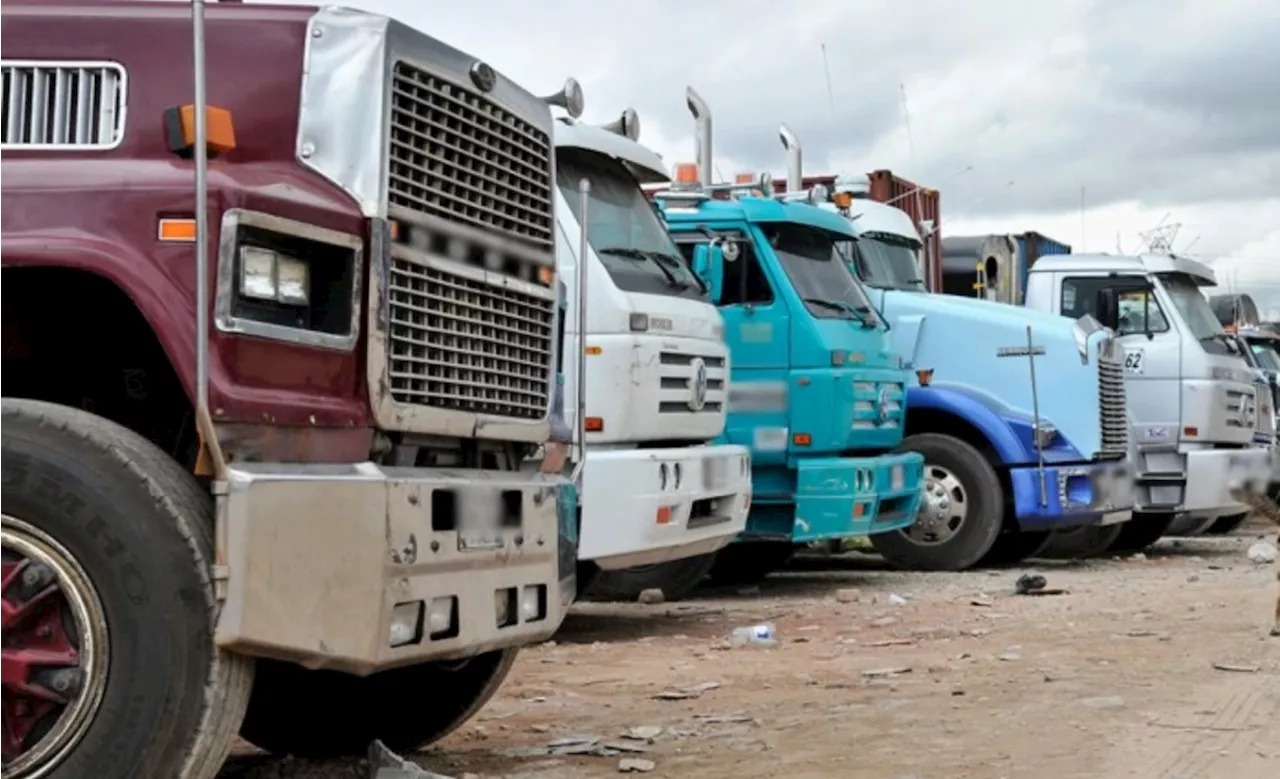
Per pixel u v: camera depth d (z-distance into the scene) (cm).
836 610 1117
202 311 418
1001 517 1411
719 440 1180
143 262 424
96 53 477
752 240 1218
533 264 558
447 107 506
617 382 930
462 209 514
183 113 451
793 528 1209
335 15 482
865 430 1248
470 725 670
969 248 1938
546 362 568
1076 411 1409
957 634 967
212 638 412
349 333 459
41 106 475
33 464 411
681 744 615
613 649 924
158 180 432
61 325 481
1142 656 846
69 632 413
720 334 1052
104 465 412
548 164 573
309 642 428
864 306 1301
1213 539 1919
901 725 650
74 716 409
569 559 553
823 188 1323
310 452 447
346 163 471
